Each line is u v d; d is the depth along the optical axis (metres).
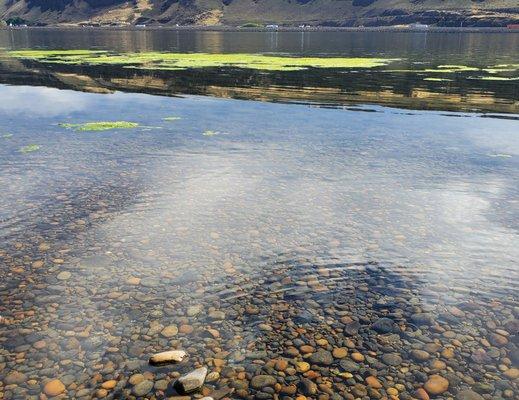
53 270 9.90
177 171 16.36
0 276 9.66
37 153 18.56
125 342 7.69
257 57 70.88
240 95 33.88
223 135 21.67
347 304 8.76
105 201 13.66
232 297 8.98
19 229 11.84
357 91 35.25
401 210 12.99
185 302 8.80
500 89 35.41
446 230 11.75
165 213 12.82
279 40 155.00
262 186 14.88
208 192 14.36
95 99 32.59
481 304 8.73
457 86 37.19
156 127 23.45
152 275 9.72
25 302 8.77
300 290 9.20
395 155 18.36
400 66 55.22
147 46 111.38
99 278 9.59
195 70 49.72
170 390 6.68
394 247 10.88
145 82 40.81
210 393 6.64
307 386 6.78
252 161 17.50
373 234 11.54
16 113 27.28
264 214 12.73
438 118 25.64
